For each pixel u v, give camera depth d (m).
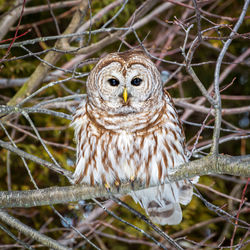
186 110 14.52
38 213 15.66
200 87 7.70
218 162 7.80
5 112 8.62
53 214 15.52
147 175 9.44
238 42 16.28
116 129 9.34
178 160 9.57
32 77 12.66
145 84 9.39
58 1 16.05
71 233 13.62
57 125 15.55
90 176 9.34
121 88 9.33
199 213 15.21
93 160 9.41
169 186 10.02
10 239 15.12
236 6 16.23
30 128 14.24
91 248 15.37
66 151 15.18
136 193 10.30
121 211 14.73
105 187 9.27
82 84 14.80
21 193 8.66
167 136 9.44
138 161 9.41
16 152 8.59
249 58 16.16
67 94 15.06
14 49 15.09
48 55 12.47
